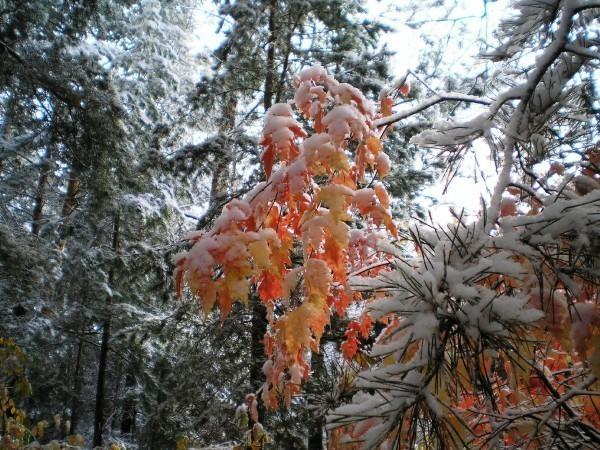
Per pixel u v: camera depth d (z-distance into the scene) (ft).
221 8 28.35
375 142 5.93
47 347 39.17
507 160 6.61
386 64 26.00
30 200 44.27
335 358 8.56
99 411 41.81
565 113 8.18
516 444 6.59
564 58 7.09
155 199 35.12
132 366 40.93
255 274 5.49
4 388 17.46
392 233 5.78
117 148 27.30
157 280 30.27
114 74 39.42
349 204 5.82
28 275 32.48
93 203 29.66
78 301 40.60
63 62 26.37
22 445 16.85
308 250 5.76
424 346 4.86
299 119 25.26
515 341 4.72
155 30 44.78
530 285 5.44
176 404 27.22
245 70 28.35
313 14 27.89
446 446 4.77
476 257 5.31
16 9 24.39
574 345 5.38
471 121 7.24
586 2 6.55
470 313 4.70
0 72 24.72
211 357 26.78
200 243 4.99
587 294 5.86
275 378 6.98
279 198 5.62
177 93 44.57
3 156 31.78
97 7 29.45
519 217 5.51
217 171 28.73
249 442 16.56
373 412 4.89
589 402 6.65
